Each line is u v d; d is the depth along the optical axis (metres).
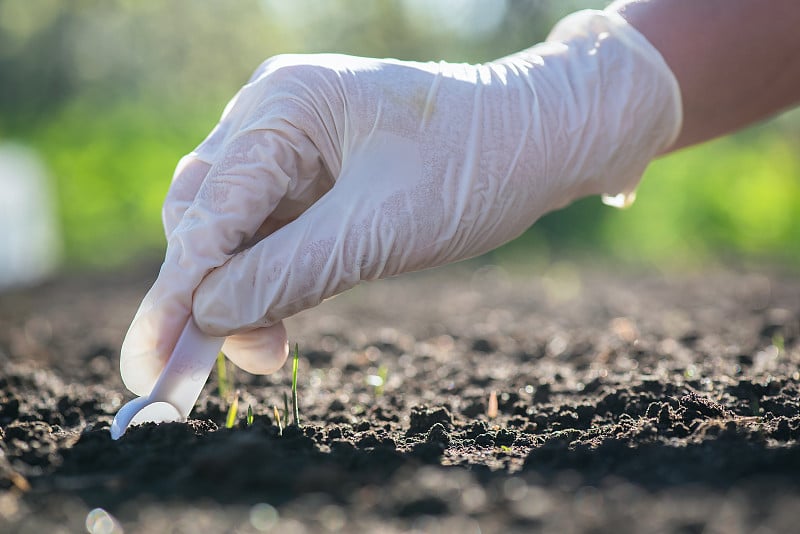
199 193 0.47
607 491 0.38
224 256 0.46
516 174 0.49
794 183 1.96
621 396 0.49
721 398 0.49
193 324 0.47
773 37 0.50
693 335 0.69
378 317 0.94
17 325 0.93
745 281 1.27
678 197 1.95
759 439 0.41
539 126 0.49
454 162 0.48
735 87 0.51
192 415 0.50
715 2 0.50
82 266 1.75
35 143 2.00
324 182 0.49
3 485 0.39
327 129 0.47
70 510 0.37
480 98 0.49
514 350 0.71
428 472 0.40
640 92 0.50
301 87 0.47
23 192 1.50
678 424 0.43
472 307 1.03
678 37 0.50
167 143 2.06
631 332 0.73
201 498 0.38
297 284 0.46
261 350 0.48
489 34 3.06
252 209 0.46
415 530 0.36
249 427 0.45
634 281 1.33
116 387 0.60
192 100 3.08
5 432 0.44
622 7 0.51
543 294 1.17
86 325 0.92
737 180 1.98
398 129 0.47
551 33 0.53
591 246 1.92
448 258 0.49
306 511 0.37
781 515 0.35
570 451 0.41
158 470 0.40
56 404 0.52
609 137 0.50
